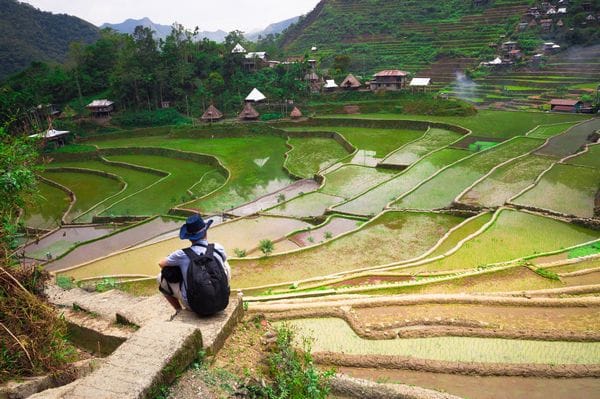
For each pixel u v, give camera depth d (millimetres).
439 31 111812
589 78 76938
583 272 17812
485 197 34719
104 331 7043
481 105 76438
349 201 40375
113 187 56156
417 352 10141
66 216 46375
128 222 43375
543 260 21562
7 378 5332
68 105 86812
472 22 110125
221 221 40250
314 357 9289
